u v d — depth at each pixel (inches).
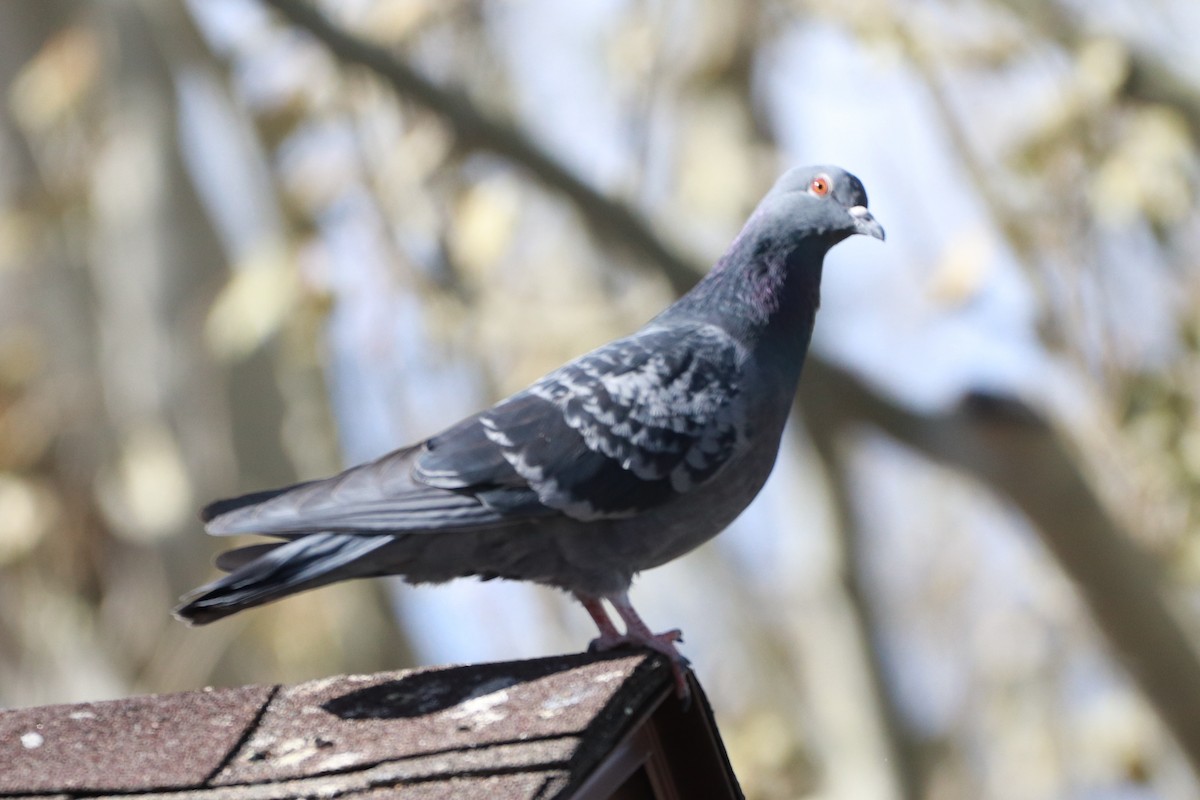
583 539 257.3
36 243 632.4
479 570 257.0
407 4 522.9
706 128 616.1
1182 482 475.2
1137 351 500.7
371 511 242.7
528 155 430.3
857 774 586.6
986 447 389.4
